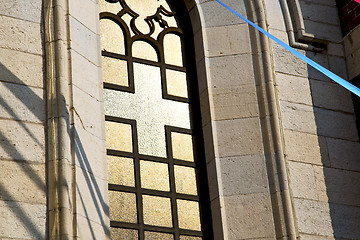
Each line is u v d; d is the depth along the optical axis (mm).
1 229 7984
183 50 10734
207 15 10750
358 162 10422
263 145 9906
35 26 9211
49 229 8164
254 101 10156
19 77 8820
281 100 10320
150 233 9391
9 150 8406
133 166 9688
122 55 10297
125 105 10023
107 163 9523
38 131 8648
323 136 10375
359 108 10734
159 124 10109
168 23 10812
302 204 9734
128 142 9812
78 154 8664
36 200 8281
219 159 9859
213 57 10477
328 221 9789
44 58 9078
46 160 8523
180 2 10969
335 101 10711
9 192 8203
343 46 11117
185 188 9852
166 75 10461
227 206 9602
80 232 8242
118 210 9336
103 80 10023
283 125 10156
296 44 10805
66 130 8672
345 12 11242
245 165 9797
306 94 10555
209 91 10242
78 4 9656
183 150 10094
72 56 9172
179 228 9562
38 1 9375
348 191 10125
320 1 11273
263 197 9609
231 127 10023
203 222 9719
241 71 10344
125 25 10508
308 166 10047
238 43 10531
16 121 8578
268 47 10477
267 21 10781
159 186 9727
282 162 9773
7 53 8891
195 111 10375
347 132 10555
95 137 9039
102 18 10422
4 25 9039
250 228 9461
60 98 8805
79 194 8438
